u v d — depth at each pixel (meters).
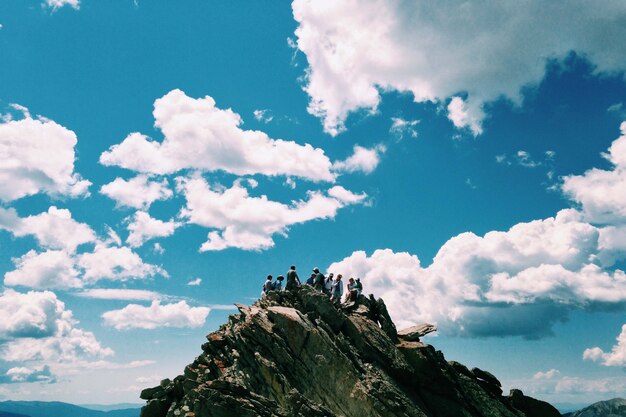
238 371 43.03
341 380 42.19
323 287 55.12
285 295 52.53
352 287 55.75
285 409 38.94
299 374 42.91
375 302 54.31
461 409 46.12
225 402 37.75
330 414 39.12
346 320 48.38
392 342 48.66
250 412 37.31
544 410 51.38
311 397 41.81
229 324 51.47
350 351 45.03
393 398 41.78
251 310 49.91
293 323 45.03
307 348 44.12
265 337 44.91
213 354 47.94
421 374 46.38
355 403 40.88
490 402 49.03
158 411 46.22
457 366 52.56
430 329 53.47
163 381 49.41
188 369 46.31
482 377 52.62
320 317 48.28
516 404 51.53
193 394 39.19
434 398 45.81
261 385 41.88
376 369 44.66
